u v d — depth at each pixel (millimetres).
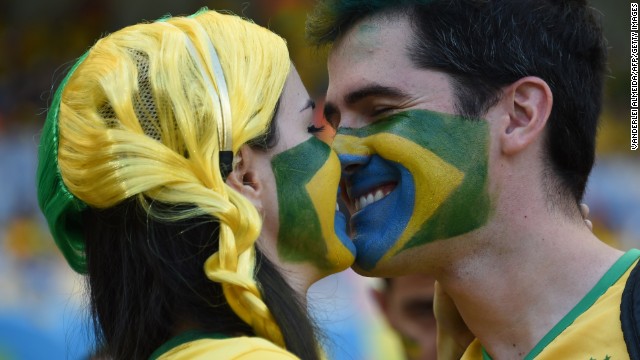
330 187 2928
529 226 3082
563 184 3123
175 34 2691
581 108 3150
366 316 6027
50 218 2768
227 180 2719
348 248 3025
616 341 2732
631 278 2766
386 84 3143
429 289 4168
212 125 2611
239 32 2824
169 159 2557
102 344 2791
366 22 3240
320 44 3354
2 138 11078
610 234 10609
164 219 2557
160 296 2604
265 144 2822
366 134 3209
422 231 3115
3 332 6219
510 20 3129
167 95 2588
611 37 14930
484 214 3092
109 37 2781
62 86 2730
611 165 11156
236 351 2451
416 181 3107
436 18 3146
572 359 2803
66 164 2617
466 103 3096
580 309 2955
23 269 8961
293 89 2951
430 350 4188
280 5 13758
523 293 3078
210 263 2547
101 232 2680
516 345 3094
